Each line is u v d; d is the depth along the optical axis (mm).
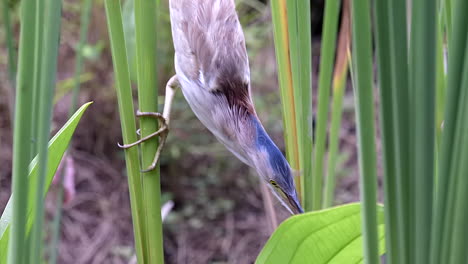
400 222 288
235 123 544
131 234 1572
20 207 304
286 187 567
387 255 298
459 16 270
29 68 300
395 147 284
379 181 1421
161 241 454
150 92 439
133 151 445
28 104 302
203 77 514
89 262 1472
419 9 269
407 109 278
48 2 299
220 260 1534
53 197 1462
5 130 1586
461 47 272
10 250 313
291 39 490
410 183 284
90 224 1559
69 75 1599
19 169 302
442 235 288
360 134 291
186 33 505
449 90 279
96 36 1574
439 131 429
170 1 512
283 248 438
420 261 286
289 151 524
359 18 277
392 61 275
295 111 508
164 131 458
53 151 422
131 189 451
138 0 422
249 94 549
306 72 495
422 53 271
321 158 554
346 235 429
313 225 425
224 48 512
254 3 1563
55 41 300
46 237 1414
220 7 514
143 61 432
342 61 607
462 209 284
